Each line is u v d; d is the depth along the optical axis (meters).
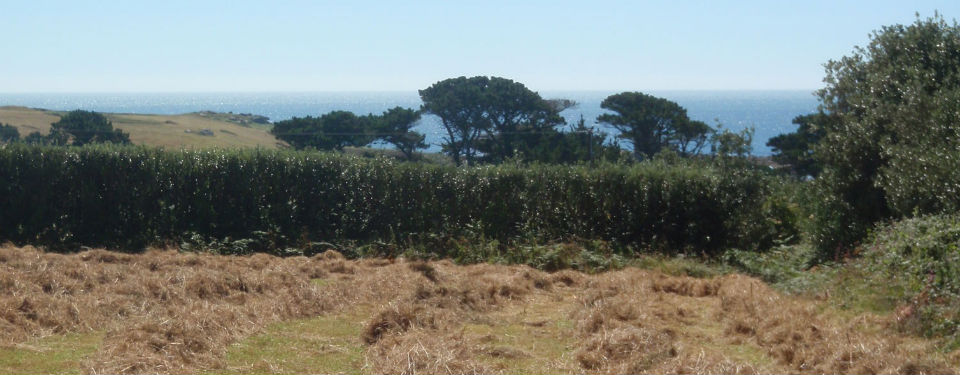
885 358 5.73
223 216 14.30
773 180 14.04
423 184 14.37
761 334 6.87
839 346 6.10
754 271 10.71
